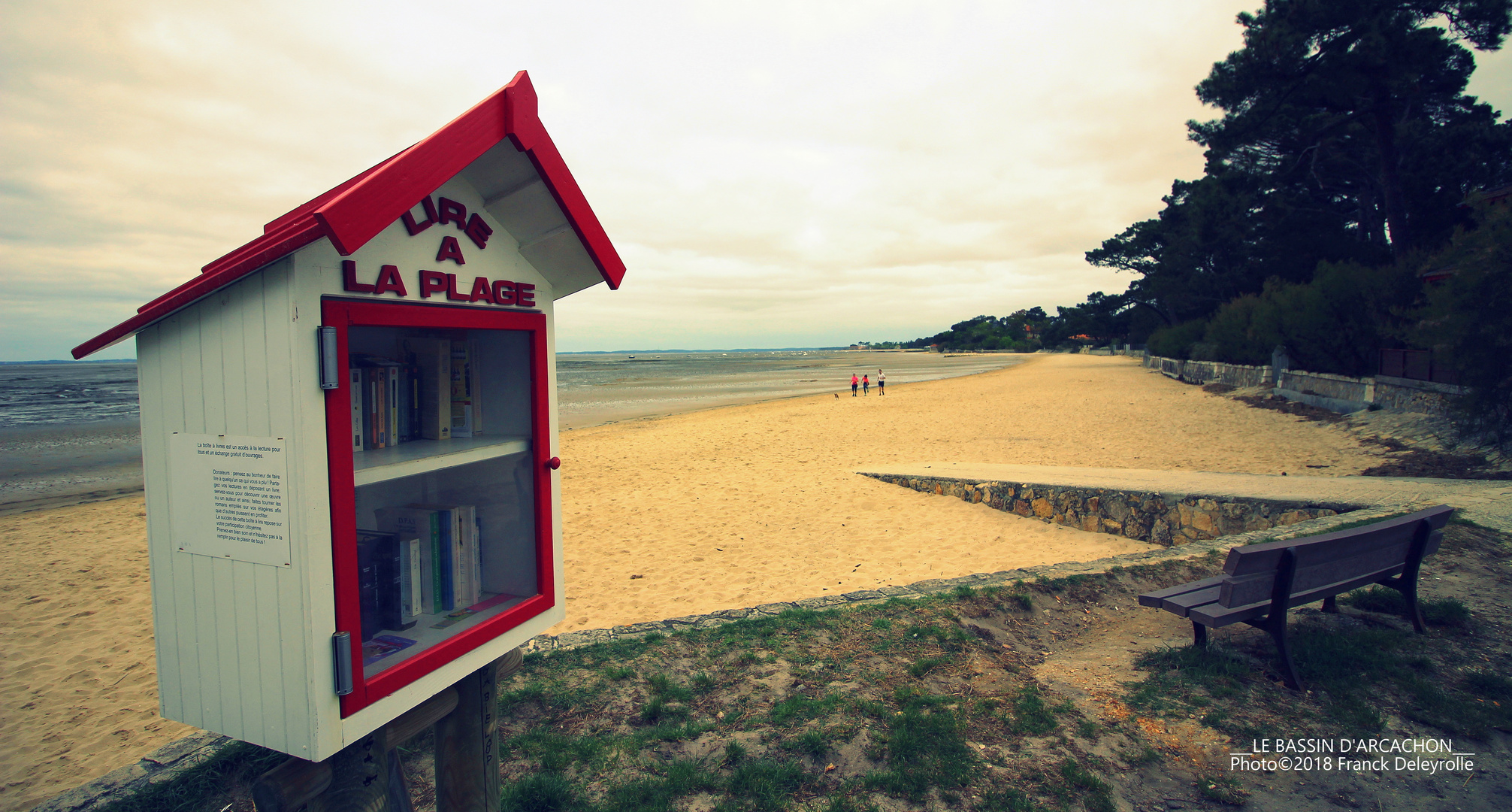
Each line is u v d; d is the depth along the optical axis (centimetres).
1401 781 268
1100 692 343
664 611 622
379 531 201
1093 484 853
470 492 221
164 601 166
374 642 179
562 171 182
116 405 3709
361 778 163
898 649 397
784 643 408
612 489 1210
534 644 417
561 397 4066
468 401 212
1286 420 1460
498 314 190
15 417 3050
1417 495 694
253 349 144
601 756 297
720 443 1731
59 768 418
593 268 206
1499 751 285
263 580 148
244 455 148
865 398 3106
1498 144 2077
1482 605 425
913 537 830
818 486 1128
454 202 173
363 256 150
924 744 295
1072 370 4522
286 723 149
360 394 180
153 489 165
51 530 1044
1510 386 891
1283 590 342
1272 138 2184
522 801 265
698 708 338
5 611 694
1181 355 3431
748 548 819
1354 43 1703
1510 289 880
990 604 461
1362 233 2519
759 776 277
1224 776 274
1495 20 1570
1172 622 433
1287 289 2006
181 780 273
